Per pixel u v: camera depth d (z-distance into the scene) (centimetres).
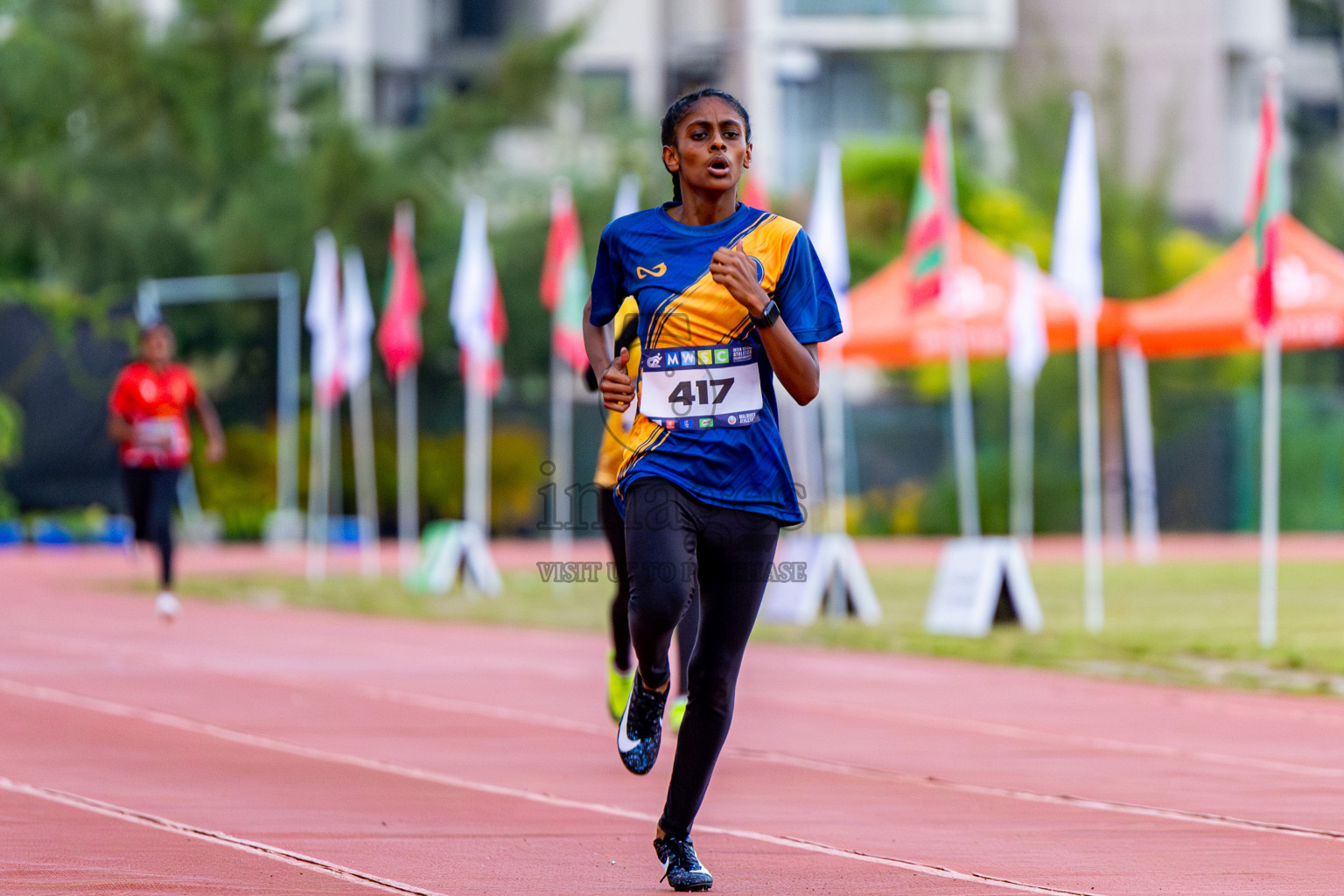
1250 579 6047
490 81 11825
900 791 1917
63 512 9119
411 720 2484
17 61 10450
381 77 13400
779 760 2161
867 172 11200
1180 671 3228
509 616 4631
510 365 10812
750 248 1380
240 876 1400
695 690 1365
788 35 13350
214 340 10400
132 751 2144
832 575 4500
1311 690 2953
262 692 2794
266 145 11181
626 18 13475
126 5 11162
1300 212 12950
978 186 10781
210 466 9850
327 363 6644
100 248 10262
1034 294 5300
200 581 5988
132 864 1445
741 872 1453
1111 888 1394
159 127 11150
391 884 1380
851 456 10225
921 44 12525
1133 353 7375
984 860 1512
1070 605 4894
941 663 3416
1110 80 11444
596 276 1430
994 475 9669
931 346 6072
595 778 1977
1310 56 14238
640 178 11425
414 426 10531
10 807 1725
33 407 9044
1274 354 3688
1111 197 10981
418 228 10694
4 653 3366
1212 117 13562
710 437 1362
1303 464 10094
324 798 1817
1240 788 1947
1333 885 1414
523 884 1388
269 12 11344
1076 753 2228
